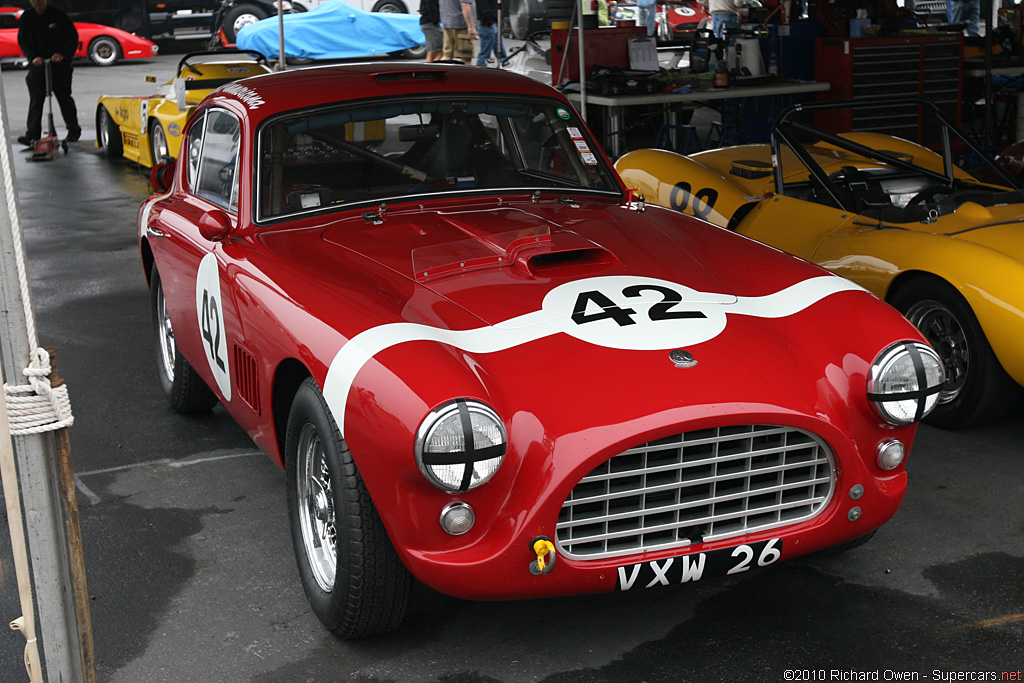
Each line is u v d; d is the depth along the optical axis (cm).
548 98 405
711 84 884
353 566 262
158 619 299
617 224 353
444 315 274
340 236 337
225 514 367
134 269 731
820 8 981
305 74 398
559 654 278
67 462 196
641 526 254
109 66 2103
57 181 1074
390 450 238
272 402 307
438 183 377
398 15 1814
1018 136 959
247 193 356
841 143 515
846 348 273
